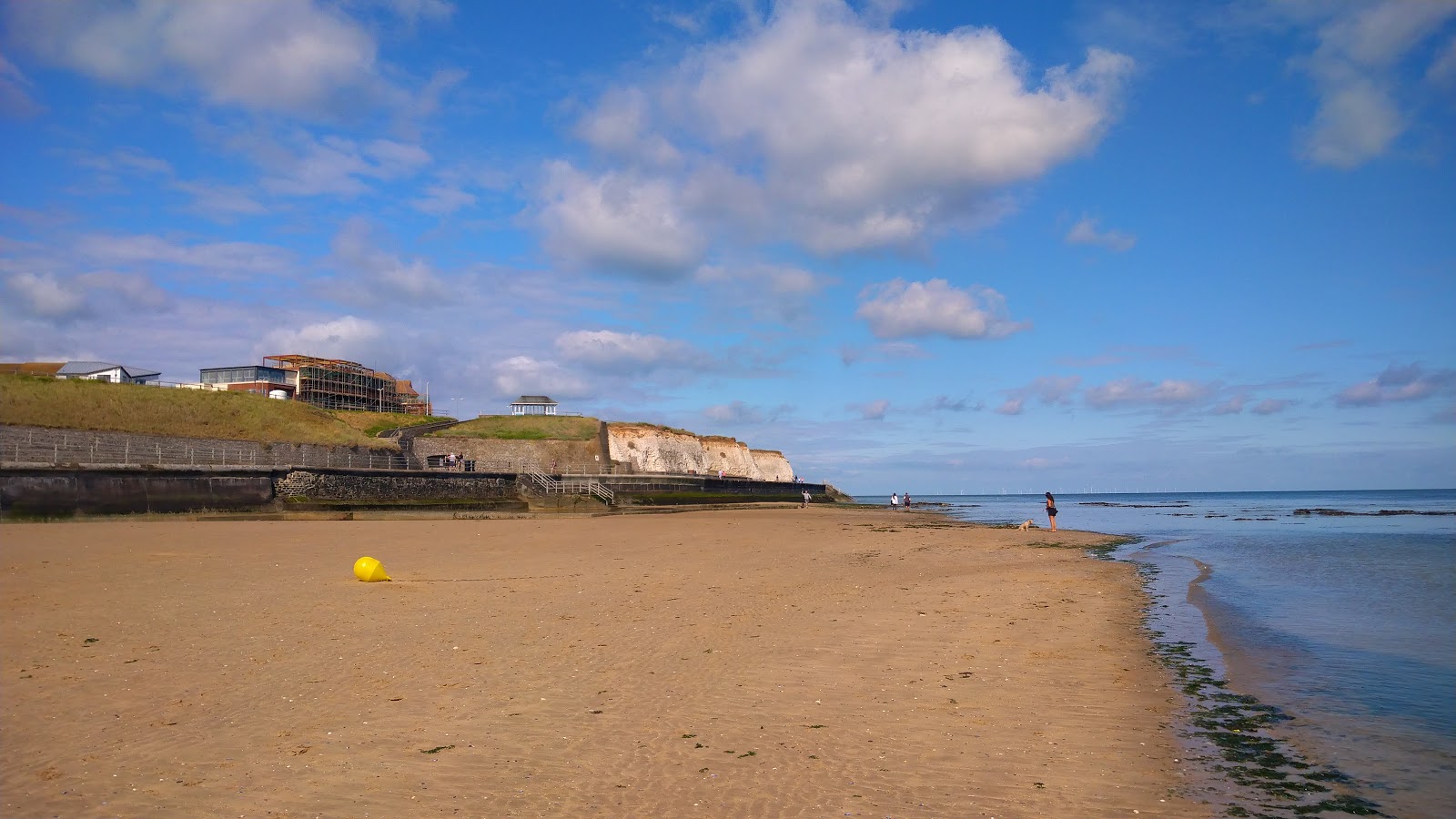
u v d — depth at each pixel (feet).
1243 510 346.33
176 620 47.98
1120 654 45.06
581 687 35.76
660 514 213.87
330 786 24.47
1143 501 643.86
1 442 133.28
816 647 45.03
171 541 93.71
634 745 28.55
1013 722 32.40
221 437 185.98
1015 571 87.61
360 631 46.50
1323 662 43.60
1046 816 23.35
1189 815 23.71
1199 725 32.32
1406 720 33.22
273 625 47.29
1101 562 99.25
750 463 430.61
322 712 31.63
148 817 21.97
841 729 30.91
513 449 280.92
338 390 328.08
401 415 305.73
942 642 47.37
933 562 96.22
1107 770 27.25
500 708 32.53
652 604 58.18
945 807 23.77
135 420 178.19
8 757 26.12
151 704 32.01
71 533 99.96
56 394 171.22
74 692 33.32
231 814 22.38
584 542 111.55
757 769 26.50
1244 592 71.41
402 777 25.30
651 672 38.73
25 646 40.52
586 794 24.29
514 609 55.01
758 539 124.47
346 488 170.60
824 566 88.17
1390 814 23.97
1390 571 87.15
